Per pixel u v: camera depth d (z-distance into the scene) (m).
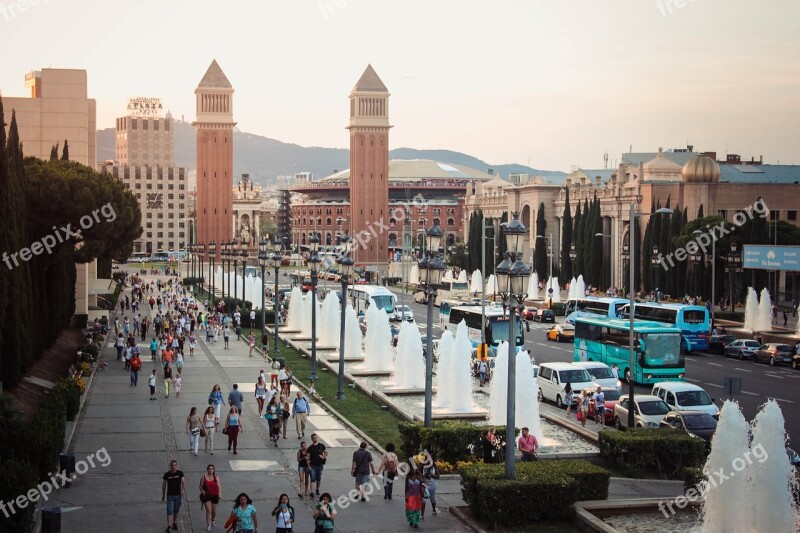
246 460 42.53
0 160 56.03
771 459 30.30
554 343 95.75
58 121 105.44
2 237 55.09
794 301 138.62
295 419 48.16
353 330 86.69
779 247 112.50
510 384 33.03
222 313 114.75
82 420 52.19
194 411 43.66
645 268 140.50
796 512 30.94
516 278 32.75
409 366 67.38
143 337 95.12
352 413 55.44
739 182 174.00
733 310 118.69
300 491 36.00
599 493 34.00
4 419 36.84
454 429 41.09
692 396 51.12
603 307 98.56
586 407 53.31
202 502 31.64
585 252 157.38
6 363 55.34
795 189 161.75
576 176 195.62
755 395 63.12
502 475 33.19
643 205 161.88
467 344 57.75
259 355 86.12
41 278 70.44
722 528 30.67
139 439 46.97
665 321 91.38
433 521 33.25
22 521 29.75
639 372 68.31
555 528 32.16
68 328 94.00
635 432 41.97
